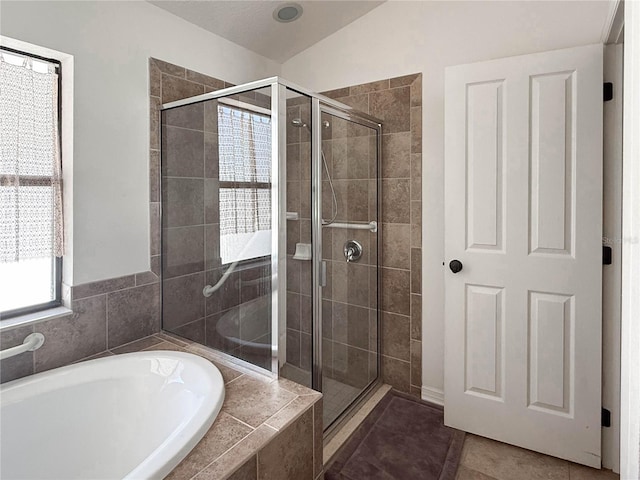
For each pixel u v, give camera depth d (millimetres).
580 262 1699
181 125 1930
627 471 962
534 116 1755
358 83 2441
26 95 1567
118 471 1510
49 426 1437
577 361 1730
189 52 2139
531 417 1835
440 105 2164
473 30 2051
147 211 1975
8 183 1519
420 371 2324
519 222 1807
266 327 1653
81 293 1725
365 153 2225
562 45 1841
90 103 1710
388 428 2021
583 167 1674
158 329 2066
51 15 1562
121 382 1594
